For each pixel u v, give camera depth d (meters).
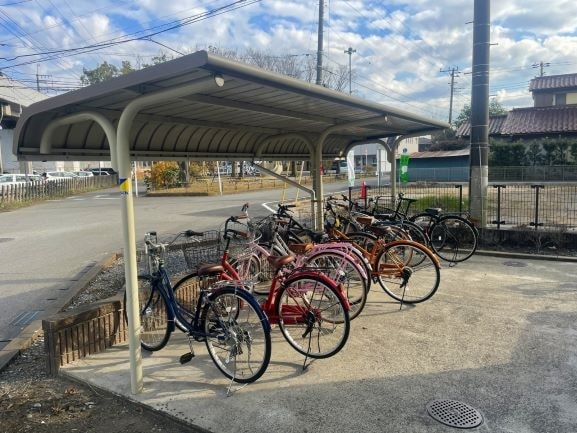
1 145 30.88
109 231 11.36
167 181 25.84
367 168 46.59
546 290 5.14
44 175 28.19
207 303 3.41
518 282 5.49
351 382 3.20
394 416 2.77
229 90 3.64
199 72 2.61
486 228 7.48
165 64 2.51
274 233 5.11
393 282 5.14
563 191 8.76
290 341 3.70
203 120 5.26
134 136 5.12
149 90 3.01
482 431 2.60
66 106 3.29
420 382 3.17
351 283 4.86
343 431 2.64
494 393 2.99
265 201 18.70
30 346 4.16
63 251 8.95
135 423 2.88
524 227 7.43
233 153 6.78
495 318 4.30
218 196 22.30
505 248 7.27
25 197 20.78
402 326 4.18
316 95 3.59
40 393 3.26
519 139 24.66
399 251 4.96
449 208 9.35
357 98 4.21
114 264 7.61
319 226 7.32
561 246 7.03
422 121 5.96
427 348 3.70
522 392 2.99
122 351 3.85
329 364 3.49
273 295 3.76
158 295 3.92
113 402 3.12
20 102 28.94
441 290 5.20
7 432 2.80
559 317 4.28
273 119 5.40
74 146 4.16
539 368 3.30
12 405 3.11
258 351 3.76
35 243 9.96
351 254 4.50
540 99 30.05
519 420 2.69
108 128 3.11
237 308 3.51
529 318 4.28
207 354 3.77
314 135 7.39
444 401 2.91
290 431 2.66
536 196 7.59
